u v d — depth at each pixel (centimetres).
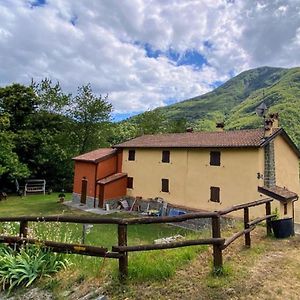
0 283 518
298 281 494
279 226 809
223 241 502
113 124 4066
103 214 2325
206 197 2062
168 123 4822
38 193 3375
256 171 1812
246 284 468
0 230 737
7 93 3422
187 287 453
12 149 3186
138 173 2572
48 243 558
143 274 480
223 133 2306
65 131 3766
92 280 492
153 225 1984
